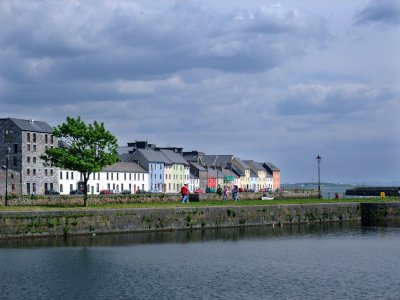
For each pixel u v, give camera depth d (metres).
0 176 131.88
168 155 191.88
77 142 83.19
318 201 100.56
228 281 46.28
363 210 96.69
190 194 102.06
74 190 145.38
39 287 43.97
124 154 184.88
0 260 53.19
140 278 47.25
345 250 62.22
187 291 43.00
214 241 67.81
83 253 57.53
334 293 42.41
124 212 70.31
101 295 41.88
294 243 67.56
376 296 41.56
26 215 63.03
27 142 140.88
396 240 70.75
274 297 41.28
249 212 83.38
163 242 65.94
